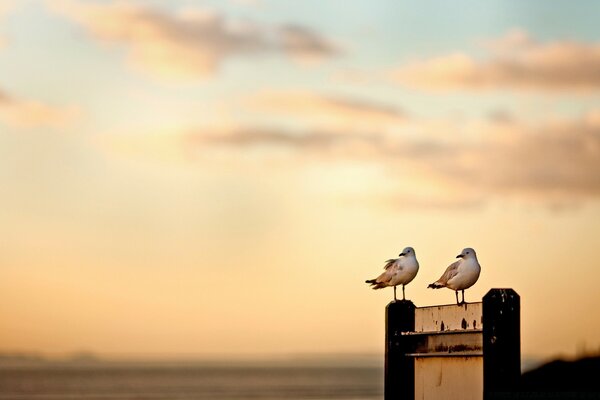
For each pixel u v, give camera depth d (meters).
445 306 21.09
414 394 22.20
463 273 23.05
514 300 19.34
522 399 19.31
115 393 149.00
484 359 19.31
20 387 180.75
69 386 193.00
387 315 22.78
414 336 22.11
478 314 19.89
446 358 21.02
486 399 19.22
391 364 22.55
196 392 158.12
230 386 197.75
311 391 166.00
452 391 20.73
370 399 131.50
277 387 191.50
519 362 19.23
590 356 49.56
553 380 47.28
